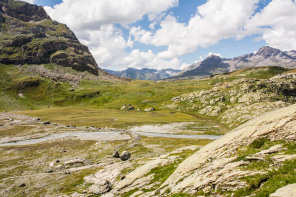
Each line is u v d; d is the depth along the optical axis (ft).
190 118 549.13
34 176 155.53
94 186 118.73
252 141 79.30
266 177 60.08
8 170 177.06
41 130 385.91
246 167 67.56
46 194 121.08
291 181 53.16
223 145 87.25
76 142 285.02
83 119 529.45
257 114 441.27
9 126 420.77
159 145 270.67
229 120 466.29
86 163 197.77
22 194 123.34
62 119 529.04
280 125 74.74
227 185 65.10
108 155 226.58
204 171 77.46
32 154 229.86
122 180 120.37
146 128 428.56
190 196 70.33
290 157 62.95
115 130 402.11
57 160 199.52
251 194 57.31
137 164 151.43
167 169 114.62
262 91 629.10
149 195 87.81
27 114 596.29
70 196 114.73
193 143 273.95
